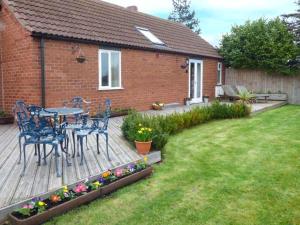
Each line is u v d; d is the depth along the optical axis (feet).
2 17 32.68
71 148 21.89
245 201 14.49
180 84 52.60
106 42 37.09
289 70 58.80
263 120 38.24
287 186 16.21
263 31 59.82
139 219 12.86
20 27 30.71
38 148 17.85
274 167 19.40
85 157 19.63
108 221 12.67
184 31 62.64
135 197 14.98
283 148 24.12
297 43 63.26
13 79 32.71
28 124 17.06
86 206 13.91
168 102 49.96
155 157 20.57
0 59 33.78
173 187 16.26
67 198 13.61
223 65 66.03
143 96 44.60
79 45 34.58
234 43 62.28
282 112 46.14
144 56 44.06
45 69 31.27
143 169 17.80
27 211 12.04
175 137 28.43
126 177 16.34
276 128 32.76
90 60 36.11
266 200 14.56
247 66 62.23
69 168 17.25
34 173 16.26
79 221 12.60
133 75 42.50
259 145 25.27
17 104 21.03
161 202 14.43
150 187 16.25
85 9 41.39
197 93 57.88
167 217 13.04
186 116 32.71
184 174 18.25
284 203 14.21
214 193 15.43
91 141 24.17
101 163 18.30
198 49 58.03
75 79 34.47
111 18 44.52
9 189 13.96
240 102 43.47
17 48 31.58
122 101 41.09
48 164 17.94
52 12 35.01
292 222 12.50
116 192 15.52
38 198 12.98
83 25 37.06
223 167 19.54
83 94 35.58
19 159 18.40
